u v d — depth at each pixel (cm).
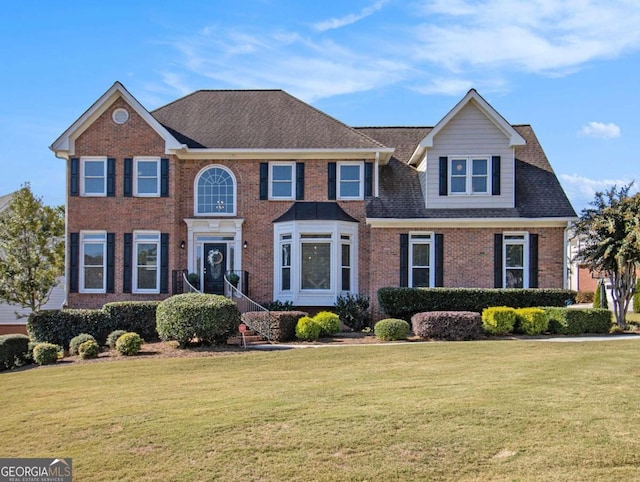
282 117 2788
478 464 862
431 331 2011
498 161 2525
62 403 1241
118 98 2527
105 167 2516
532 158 2795
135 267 2500
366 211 2528
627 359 1552
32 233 2753
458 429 984
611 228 2238
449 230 2497
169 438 980
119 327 2097
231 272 2567
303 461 882
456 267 2484
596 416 1040
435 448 914
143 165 2520
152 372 1539
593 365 1471
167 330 1873
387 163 2762
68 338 2067
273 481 826
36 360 1811
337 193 2592
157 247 2505
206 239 2606
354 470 851
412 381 1334
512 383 1284
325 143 2608
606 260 2273
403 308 2275
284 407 1126
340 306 2355
